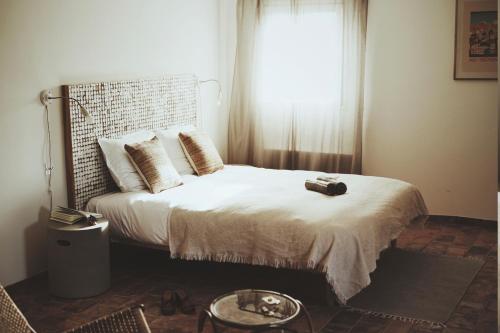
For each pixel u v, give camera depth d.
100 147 4.80
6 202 4.15
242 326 2.76
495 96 5.62
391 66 5.97
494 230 5.68
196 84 6.07
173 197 4.52
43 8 4.29
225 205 4.24
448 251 5.04
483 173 5.78
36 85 4.29
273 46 6.35
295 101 6.32
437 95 5.85
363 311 3.82
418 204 4.97
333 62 6.12
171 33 5.71
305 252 3.79
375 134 6.15
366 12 5.91
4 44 4.04
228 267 4.43
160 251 4.74
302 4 6.16
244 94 6.52
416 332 3.52
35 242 4.39
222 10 6.53
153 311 3.84
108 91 4.87
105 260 4.14
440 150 5.92
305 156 6.39
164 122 5.60
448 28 5.71
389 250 5.06
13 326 2.53
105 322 2.79
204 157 5.45
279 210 4.07
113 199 4.55
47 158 4.43
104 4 4.84
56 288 4.07
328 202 4.28
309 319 2.98
